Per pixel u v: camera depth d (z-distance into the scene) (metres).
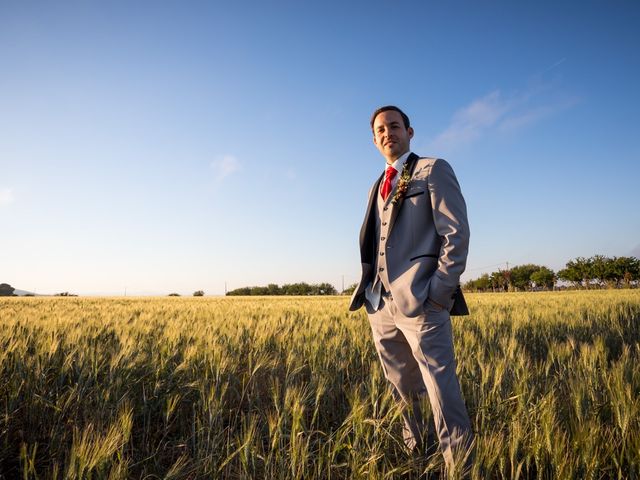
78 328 4.68
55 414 2.69
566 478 1.76
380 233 2.25
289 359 3.44
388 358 2.23
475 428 2.37
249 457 2.17
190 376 3.27
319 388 2.65
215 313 8.34
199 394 3.05
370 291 2.32
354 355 4.13
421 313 1.93
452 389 1.91
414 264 2.03
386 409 2.72
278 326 5.75
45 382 3.00
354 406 2.19
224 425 2.88
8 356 3.35
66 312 8.47
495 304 11.88
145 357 3.51
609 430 2.19
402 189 2.15
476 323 6.38
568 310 8.32
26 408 2.79
